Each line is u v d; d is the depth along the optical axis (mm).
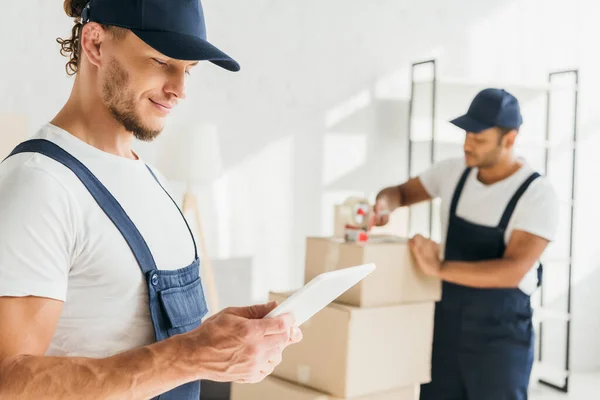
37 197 970
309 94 3898
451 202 2809
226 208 3693
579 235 4984
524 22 4695
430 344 2357
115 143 1152
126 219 1077
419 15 4258
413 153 4277
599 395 4500
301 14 3832
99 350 1058
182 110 3506
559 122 4844
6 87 3080
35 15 3123
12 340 929
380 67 4133
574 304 5000
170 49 1030
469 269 2406
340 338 2092
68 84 3227
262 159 3785
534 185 2611
